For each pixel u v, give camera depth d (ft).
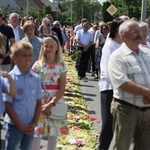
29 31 28.14
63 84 19.19
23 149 16.46
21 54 15.87
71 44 83.30
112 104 16.85
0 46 25.05
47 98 19.02
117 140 16.61
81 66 51.55
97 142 23.70
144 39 22.48
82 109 32.30
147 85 16.19
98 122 29.09
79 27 68.69
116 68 16.19
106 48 19.81
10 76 15.40
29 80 16.26
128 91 15.97
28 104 16.14
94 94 41.29
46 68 19.07
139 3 111.96
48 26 37.81
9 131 16.10
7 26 30.55
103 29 47.75
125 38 16.35
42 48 19.22
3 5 239.91
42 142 23.22
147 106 16.33
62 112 18.93
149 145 16.81
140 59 16.33
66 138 23.70
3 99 15.64
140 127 16.65
